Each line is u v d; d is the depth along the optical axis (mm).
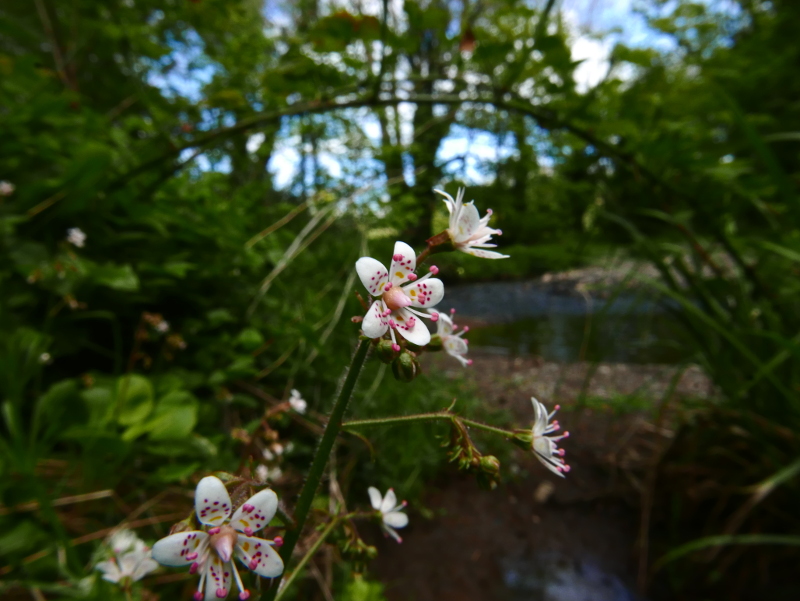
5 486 99
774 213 166
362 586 113
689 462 146
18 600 89
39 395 120
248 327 168
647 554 142
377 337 48
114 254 154
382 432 157
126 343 150
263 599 52
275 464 130
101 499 113
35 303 129
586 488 168
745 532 133
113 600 81
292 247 174
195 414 124
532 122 196
